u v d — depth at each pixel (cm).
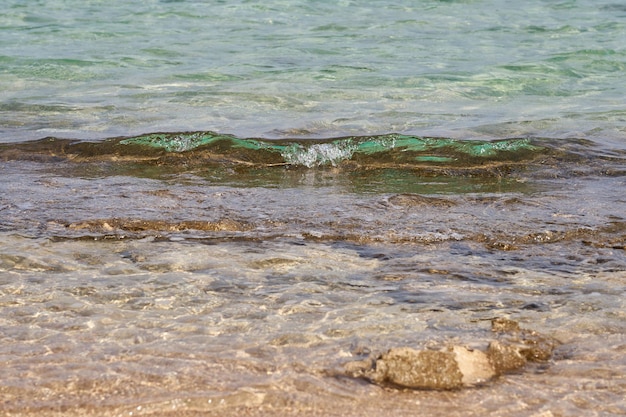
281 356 389
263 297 462
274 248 541
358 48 1287
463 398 351
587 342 407
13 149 795
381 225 588
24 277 486
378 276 494
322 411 341
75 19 1504
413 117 927
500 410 342
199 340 407
